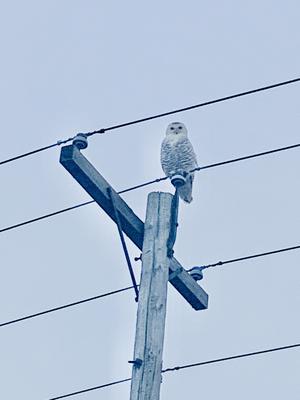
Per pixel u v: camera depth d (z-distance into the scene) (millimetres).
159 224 11172
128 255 11141
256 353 11320
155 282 10695
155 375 10016
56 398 11508
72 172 11156
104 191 11273
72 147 11047
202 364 11195
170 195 11430
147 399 9812
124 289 11570
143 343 10227
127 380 11156
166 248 11008
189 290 11805
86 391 11469
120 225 11266
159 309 10477
